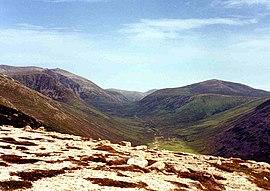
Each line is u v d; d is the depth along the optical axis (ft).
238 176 257.34
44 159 198.39
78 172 175.52
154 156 281.54
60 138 326.44
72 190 139.33
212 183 216.54
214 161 305.73
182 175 216.74
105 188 149.59
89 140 344.28
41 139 290.76
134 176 185.26
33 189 134.00
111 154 248.93
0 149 212.84
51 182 148.36
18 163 180.75
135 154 272.92
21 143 250.98
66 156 216.74
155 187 168.04
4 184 134.82
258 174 283.59
